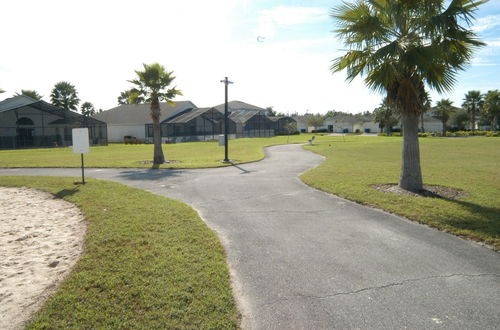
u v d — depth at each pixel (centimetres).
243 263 460
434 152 2358
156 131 1831
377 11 936
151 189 1032
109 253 474
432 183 1063
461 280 407
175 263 440
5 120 4009
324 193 947
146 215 684
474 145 3081
